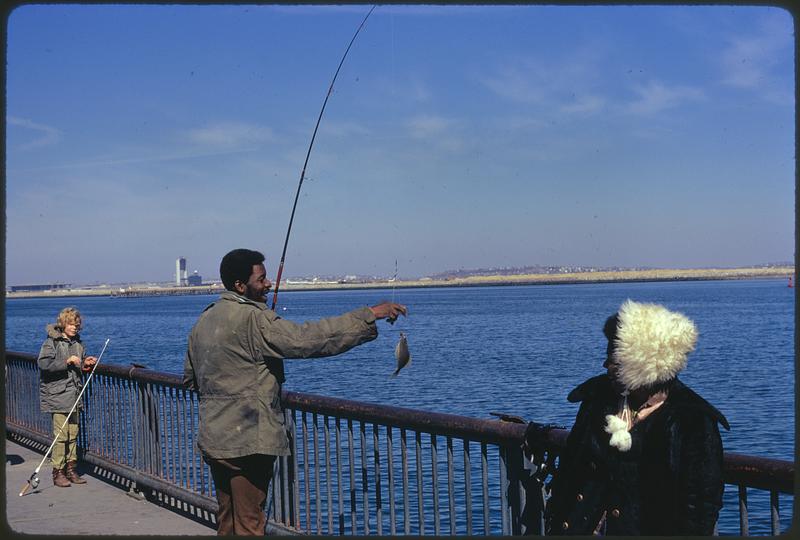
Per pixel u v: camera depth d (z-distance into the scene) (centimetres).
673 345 279
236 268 415
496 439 370
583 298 16512
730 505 1035
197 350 416
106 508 658
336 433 469
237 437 399
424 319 9156
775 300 12594
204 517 616
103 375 764
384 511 990
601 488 292
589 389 309
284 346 388
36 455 900
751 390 2719
